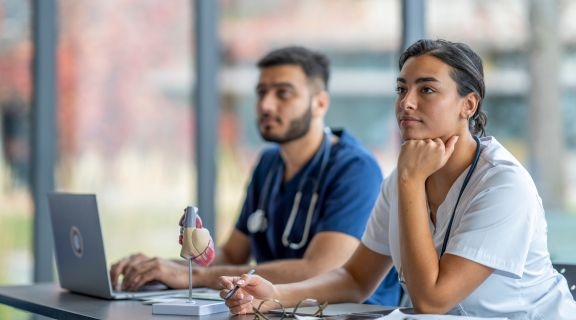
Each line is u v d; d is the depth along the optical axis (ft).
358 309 8.14
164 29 17.87
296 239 11.52
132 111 17.74
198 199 17.30
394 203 8.40
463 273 7.28
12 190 16.46
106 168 17.46
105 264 9.16
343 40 17.98
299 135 11.72
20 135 16.51
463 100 7.79
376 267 9.13
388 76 17.71
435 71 7.69
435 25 17.03
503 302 7.75
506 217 7.38
